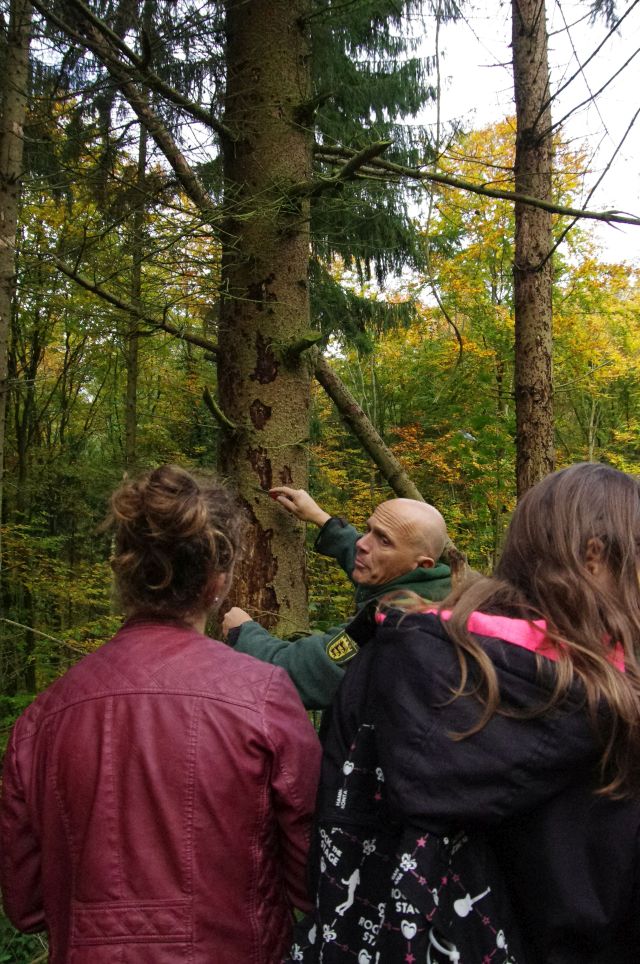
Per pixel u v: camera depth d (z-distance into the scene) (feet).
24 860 3.30
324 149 8.27
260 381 7.04
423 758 2.53
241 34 7.24
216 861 3.01
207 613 3.56
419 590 5.03
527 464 10.27
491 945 2.54
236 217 6.68
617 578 2.80
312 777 3.23
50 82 8.80
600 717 2.43
